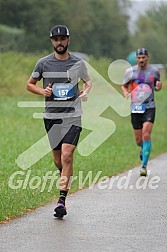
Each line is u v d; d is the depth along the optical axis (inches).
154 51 5137.8
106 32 4173.2
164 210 541.3
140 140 738.8
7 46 2859.3
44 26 3363.7
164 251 420.2
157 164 815.7
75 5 3718.0
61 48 523.2
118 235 458.9
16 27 3331.7
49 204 556.7
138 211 536.4
